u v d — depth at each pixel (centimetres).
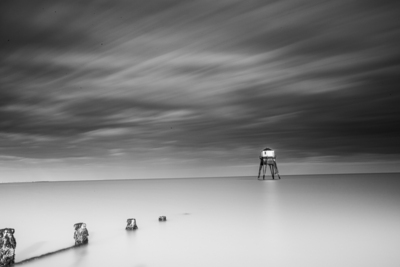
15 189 7231
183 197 4172
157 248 1658
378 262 1363
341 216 2408
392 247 1570
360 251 1520
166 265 1406
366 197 3694
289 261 1414
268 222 2250
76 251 1616
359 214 2481
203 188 6284
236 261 1436
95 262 1451
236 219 2397
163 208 3048
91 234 1975
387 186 5812
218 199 3800
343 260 1399
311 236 1816
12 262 1378
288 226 2098
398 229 1947
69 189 6975
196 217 2519
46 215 2725
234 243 1723
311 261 1403
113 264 1423
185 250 1617
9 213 2872
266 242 1722
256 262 1414
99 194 5019
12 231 1388
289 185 6588
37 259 1487
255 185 6981
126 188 7025
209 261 1444
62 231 2073
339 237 1777
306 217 2403
